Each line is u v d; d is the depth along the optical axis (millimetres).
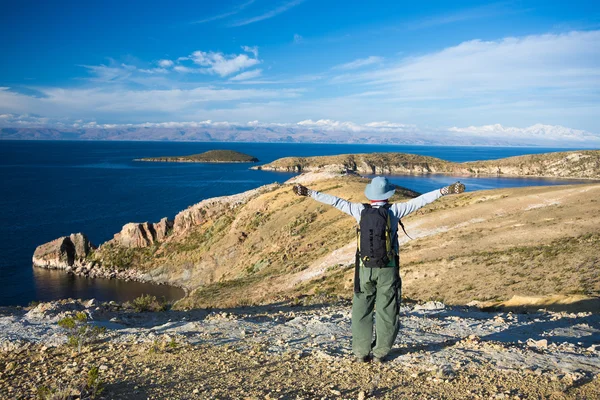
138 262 63719
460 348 5254
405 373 4363
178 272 59938
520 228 31812
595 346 5211
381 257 4281
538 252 23969
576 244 23969
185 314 9375
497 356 4840
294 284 32000
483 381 4039
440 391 3846
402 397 3754
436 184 177250
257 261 50469
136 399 3896
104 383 4324
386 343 4590
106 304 9727
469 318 7859
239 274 49750
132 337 6309
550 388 3787
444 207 47312
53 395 3859
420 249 31750
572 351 5074
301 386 4133
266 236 55906
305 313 9109
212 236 63406
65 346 5863
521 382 3969
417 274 25594
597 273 18078
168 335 6395
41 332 6465
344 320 7500
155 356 5293
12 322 7117
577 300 10742
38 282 57969
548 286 17828
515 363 4555
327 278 29109
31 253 70312
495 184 177125
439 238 34000
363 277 4516
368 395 3820
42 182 169750
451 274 23844
